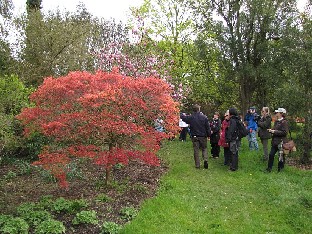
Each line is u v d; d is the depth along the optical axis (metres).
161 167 11.09
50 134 7.71
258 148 13.06
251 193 8.85
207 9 20.08
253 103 22.03
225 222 7.18
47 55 18.09
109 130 7.64
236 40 19.47
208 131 10.79
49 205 7.41
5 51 16.89
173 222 6.94
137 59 15.63
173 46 20.27
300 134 12.41
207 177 10.02
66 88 7.65
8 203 7.80
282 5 18.83
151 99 8.07
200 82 20.80
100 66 16.08
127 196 8.27
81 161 11.29
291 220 7.41
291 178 9.77
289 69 12.56
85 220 6.65
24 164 11.11
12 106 10.87
